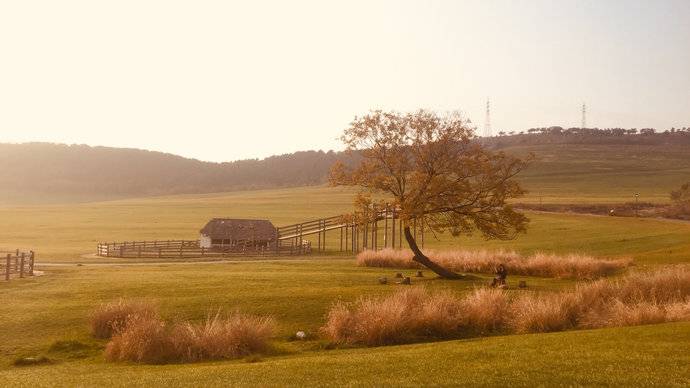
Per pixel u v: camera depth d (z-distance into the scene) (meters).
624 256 52.91
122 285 39.28
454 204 44.12
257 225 90.75
